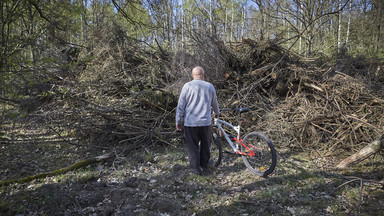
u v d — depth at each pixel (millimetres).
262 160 3410
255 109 5203
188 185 3145
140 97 4742
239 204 2691
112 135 4633
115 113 4707
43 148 4562
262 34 5973
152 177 3393
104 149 4469
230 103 5156
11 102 3982
